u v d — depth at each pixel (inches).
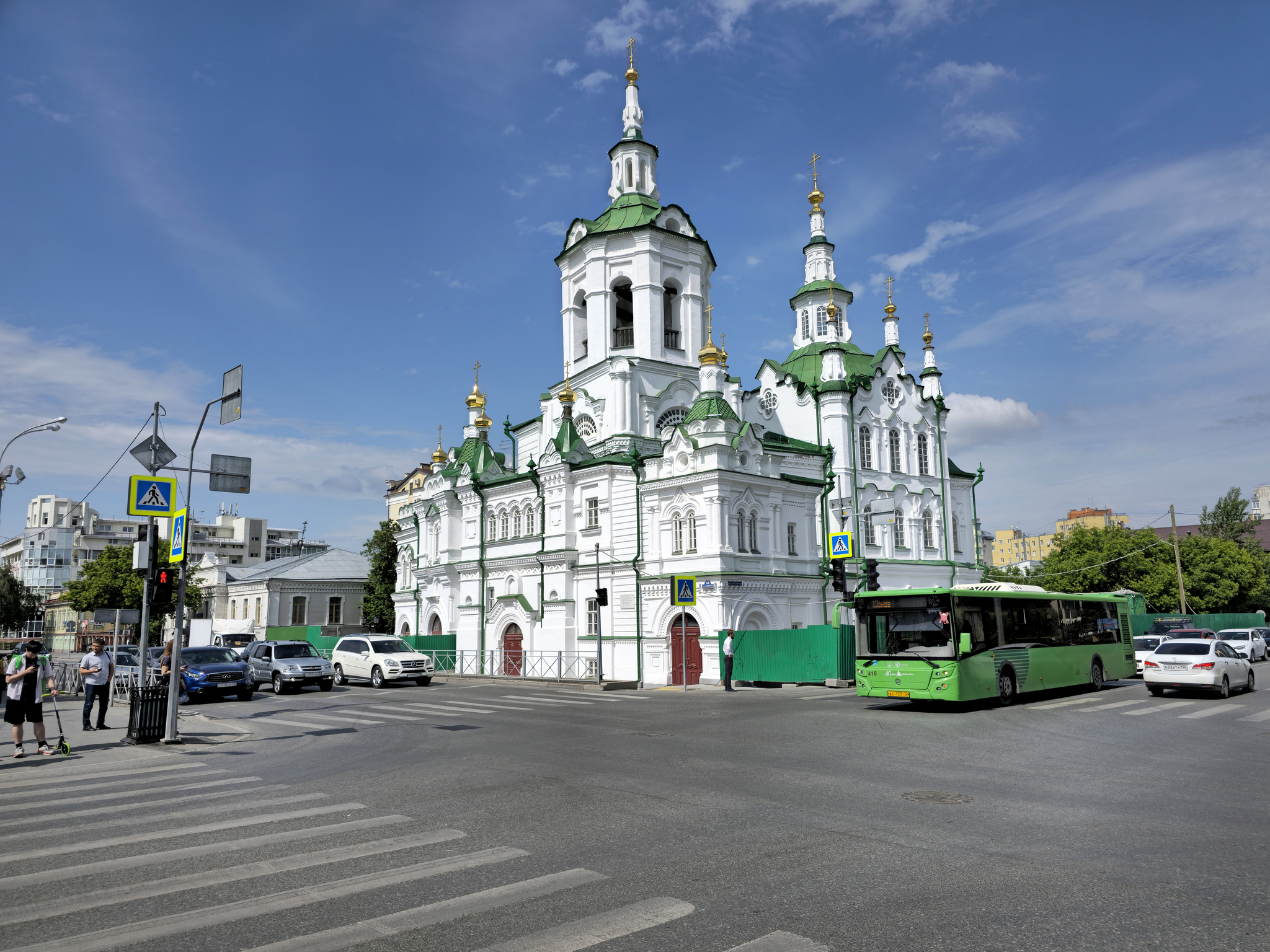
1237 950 240.7
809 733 722.2
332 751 654.5
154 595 742.5
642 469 1572.3
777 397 1989.4
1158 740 666.2
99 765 605.9
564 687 1378.0
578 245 1812.3
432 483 2097.7
